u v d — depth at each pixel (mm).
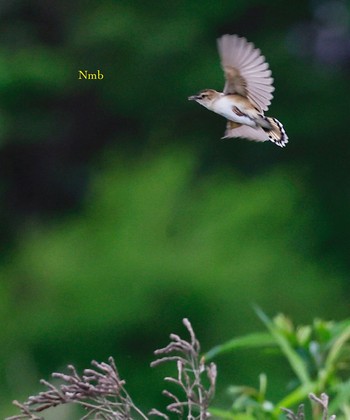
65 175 24047
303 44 24328
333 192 22734
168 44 22234
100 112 23578
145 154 18109
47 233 17625
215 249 15406
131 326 14781
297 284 15609
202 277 14961
